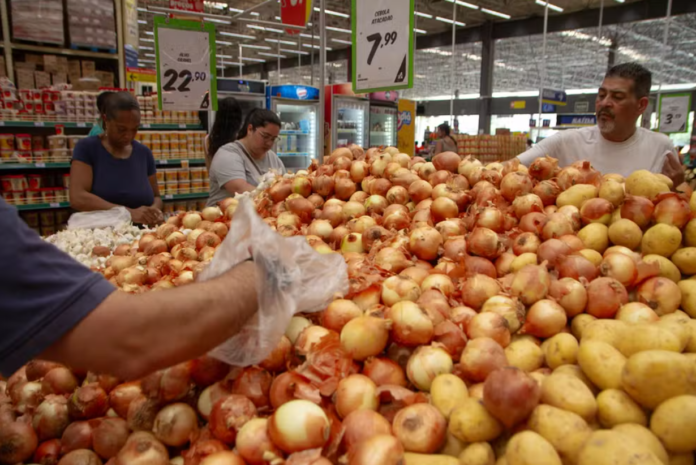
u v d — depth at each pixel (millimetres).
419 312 957
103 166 2930
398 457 726
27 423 976
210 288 738
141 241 1871
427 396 880
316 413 779
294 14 3824
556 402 772
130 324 645
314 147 7840
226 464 765
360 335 930
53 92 4355
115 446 915
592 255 1204
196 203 5668
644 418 764
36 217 4555
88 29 4824
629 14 13242
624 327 897
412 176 1754
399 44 2494
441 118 28406
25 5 4410
